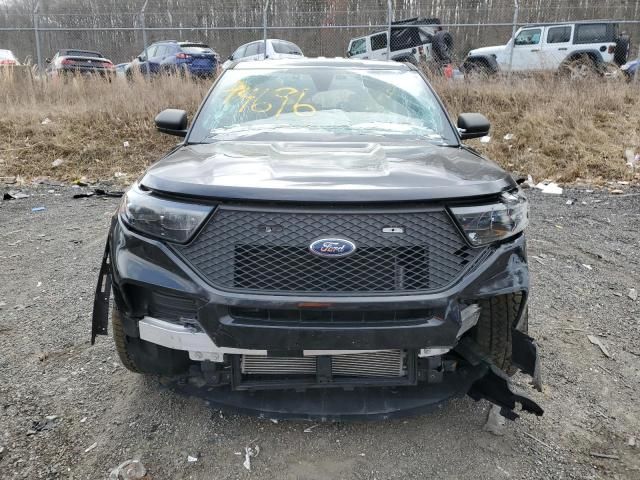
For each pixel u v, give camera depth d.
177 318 2.18
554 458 2.31
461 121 3.55
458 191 2.10
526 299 2.30
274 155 2.53
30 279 4.32
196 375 2.40
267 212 2.03
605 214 6.57
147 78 11.91
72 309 3.74
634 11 14.06
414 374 2.28
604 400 2.74
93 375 2.91
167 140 9.88
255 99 3.43
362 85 3.59
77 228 5.80
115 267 2.24
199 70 13.55
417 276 2.05
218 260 2.05
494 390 2.34
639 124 9.93
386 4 14.15
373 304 1.99
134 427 2.47
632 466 2.27
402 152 2.68
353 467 2.24
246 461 2.26
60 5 13.77
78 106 10.73
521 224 2.28
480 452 2.34
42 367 2.98
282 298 1.99
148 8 14.20
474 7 14.25
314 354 2.12
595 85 11.34
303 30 14.60
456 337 2.08
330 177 2.15
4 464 2.21
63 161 9.15
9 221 6.11
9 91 11.16
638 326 3.57
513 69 12.74
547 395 2.77
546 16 14.09
